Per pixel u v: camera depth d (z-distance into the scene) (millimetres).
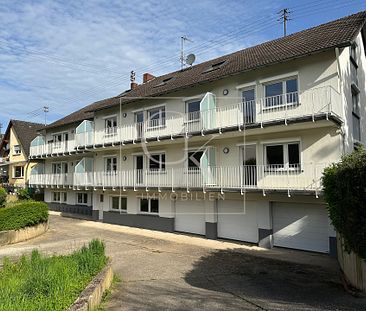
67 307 5039
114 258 11883
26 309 4570
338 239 10734
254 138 15312
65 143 27125
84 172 23766
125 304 6730
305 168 13547
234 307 6629
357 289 7750
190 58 23219
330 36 13953
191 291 7883
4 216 15047
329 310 6355
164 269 10344
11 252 13078
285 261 11695
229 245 14773
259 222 14750
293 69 14039
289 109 13922
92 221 23234
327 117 12055
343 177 7477
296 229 13852
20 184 37625
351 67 15180
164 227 18797
